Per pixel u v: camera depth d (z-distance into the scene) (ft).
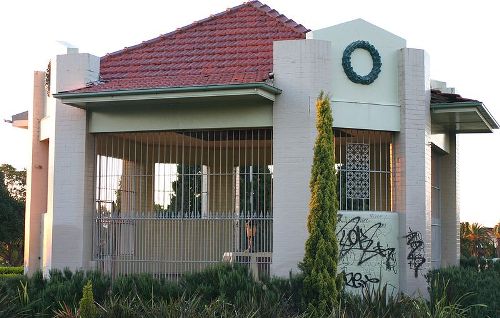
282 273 51.37
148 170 61.05
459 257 71.00
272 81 52.95
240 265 46.65
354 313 40.47
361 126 54.24
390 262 54.24
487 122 63.67
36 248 65.00
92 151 57.21
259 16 64.64
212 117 54.03
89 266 56.24
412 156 55.06
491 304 48.24
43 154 65.77
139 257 56.03
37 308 44.65
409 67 55.47
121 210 58.18
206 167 62.18
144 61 60.75
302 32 59.98
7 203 158.30
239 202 56.75
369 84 54.85
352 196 54.85
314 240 42.29
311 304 41.04
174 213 55.21
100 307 40.04
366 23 55.16
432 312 43.09
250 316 37.70
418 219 54.80
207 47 61.16
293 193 51.80
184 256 55.26
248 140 57.72
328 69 53.16
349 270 53.11
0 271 98.27
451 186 69.82
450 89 67.87
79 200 56.29
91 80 57.52
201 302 42.27
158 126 55.16
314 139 52.03
